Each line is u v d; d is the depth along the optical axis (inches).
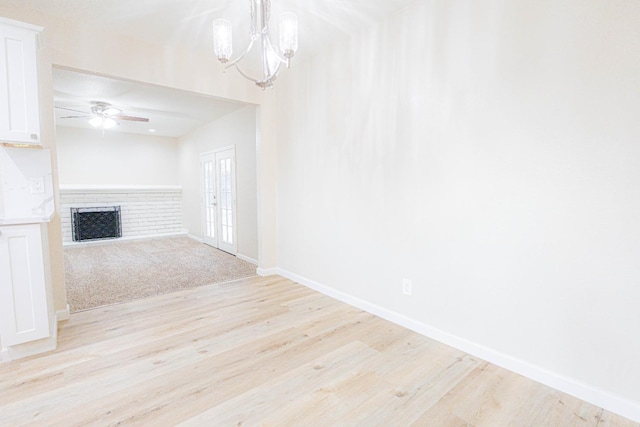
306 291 138.3
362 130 113.1
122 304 123.2
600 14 64.2
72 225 254.7
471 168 84.9
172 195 303.6
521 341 78.5
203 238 267.4
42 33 89.4
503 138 78.8
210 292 137.3
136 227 285.6
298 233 147.4
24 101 85.4
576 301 70.0
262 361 83.8
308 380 75.9
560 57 69.4
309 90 134.3
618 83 62.9
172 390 71.9
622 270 64.2
